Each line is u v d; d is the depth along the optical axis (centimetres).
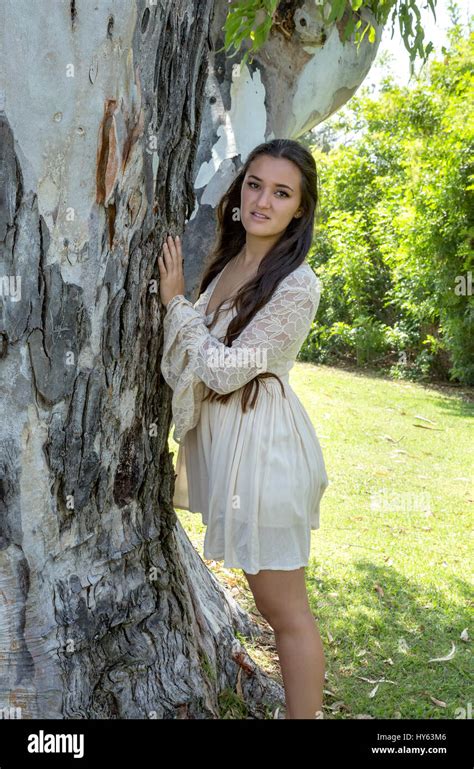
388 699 294
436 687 306
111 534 203
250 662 281
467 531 502
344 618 360
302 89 308
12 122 152
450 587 406
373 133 1284
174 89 188
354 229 1231
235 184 236
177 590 231
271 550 211
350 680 307
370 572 419
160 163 190
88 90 158
